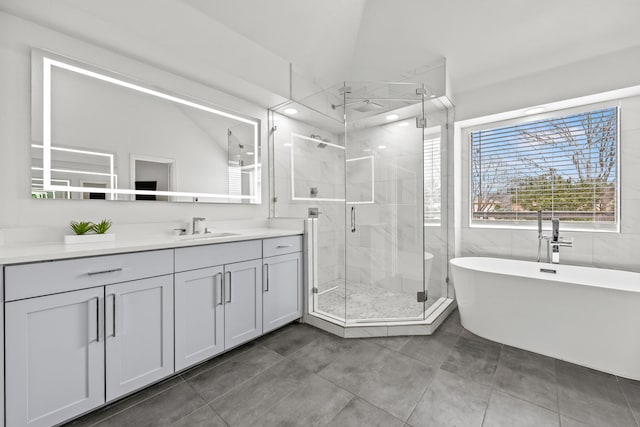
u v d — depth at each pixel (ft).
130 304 4.75
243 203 8.68
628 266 7.53
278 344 6.93
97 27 5.33
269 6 7.09
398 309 8.41
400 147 8.76
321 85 9.94
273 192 9.59
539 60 7.85
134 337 4.79
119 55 6.23
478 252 9.93
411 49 8.76
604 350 5.63
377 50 9.23
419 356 6.31
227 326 6.21
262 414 4.53
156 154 6.83
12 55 4.99
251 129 8.96
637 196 7.44
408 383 5.32
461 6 7.23
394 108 8.65
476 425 4.25
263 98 8.66
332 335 7.43
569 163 8.55
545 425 4.25
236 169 8.55
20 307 3.71
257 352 6.53
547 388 5.15
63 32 5.49
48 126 5.34
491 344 6.87
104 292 4.44
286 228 8.72
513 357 6.25
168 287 5.22
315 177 9.43
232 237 6.27
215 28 6.85
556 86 7.93
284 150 9.80
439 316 8.04
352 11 8.23
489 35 7.61
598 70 7.33
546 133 8.91
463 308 7.68
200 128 7.70
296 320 8.37
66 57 5.53
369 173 8.95
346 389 5.15
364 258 8.92
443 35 8.02
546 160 8.92
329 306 8.70
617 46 6.97
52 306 3.96
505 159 9.64
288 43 8.26
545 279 6.21
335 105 9.12
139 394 5.01
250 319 6.71
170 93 7.07
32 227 5.14
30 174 5.14
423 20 7.89
